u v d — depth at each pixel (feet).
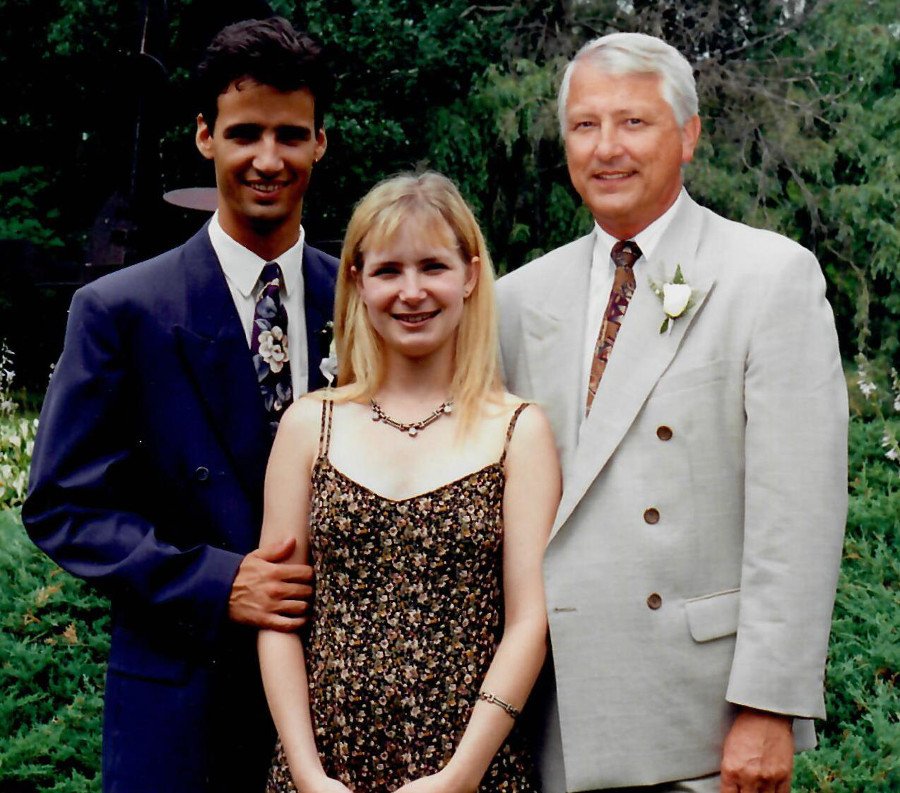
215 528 8.68
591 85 8.32
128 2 39.24
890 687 14.28
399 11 38.22
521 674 7.71
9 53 42.68
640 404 7.96
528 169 36.40
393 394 8.32
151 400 8.79
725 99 35.91
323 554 7.97
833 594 7.64
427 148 37.81
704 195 34.47
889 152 34.88
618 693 7.82
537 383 8.56
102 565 8.44
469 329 8.28
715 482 7.89
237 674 8.66
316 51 8.89
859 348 33.58
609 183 8.28
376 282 8.09
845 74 36.45
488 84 36.45
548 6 37.73
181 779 8.54
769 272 7.93
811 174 36.35
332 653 7.84
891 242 34.42
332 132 36.47
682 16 36.22
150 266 9.08
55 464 8.56
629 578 7.85
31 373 44.01
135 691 8.67
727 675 7.82
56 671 15.31
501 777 7.78
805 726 8.23
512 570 7.94
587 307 8.65
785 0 37.04
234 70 8.68
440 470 7.95
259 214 8.91
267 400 9.04
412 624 7.74
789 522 7.56
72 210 46.50
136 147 22.91
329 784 7.55
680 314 8.00
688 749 7.79
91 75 42.24
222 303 8.96
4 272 34.71
